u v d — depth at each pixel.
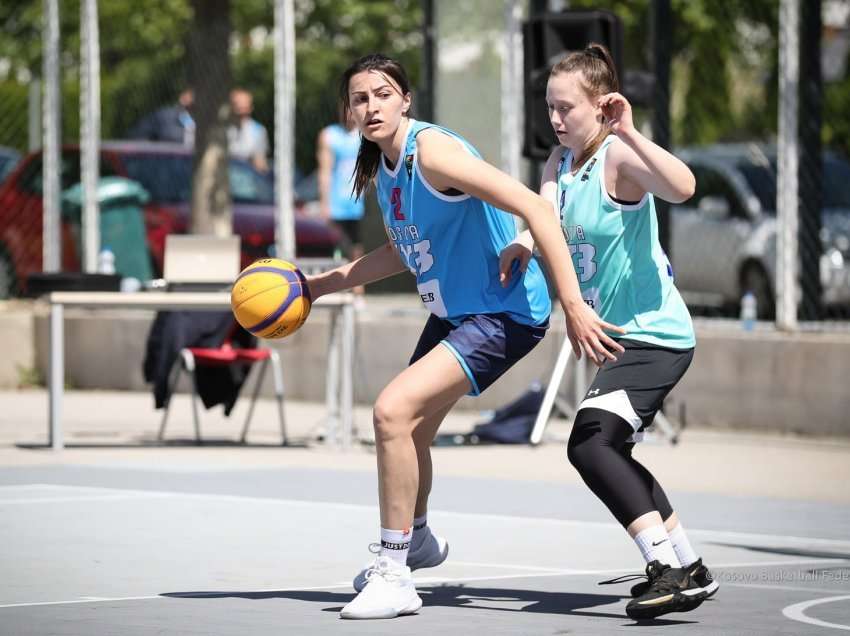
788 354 31.66
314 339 37.84
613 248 14.69
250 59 60.09
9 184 42.81
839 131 39.34
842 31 44.09
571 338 14.10
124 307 27.98
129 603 15.12
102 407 36.75
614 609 14.99
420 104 35.50
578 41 29.92
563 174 14.98
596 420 14.50
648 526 14.33
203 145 39.47
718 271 46.03
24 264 42.50
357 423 33.62
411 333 36.41
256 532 19.64
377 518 20.88
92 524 20.11
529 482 24.94
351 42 63.84
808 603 15.38
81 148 39.41
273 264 15.80
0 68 58.22
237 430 32.47
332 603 15.23
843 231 41.97
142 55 58.25
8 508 21.41
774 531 20.31
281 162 35.84
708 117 51.22
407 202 14.84
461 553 18.39
